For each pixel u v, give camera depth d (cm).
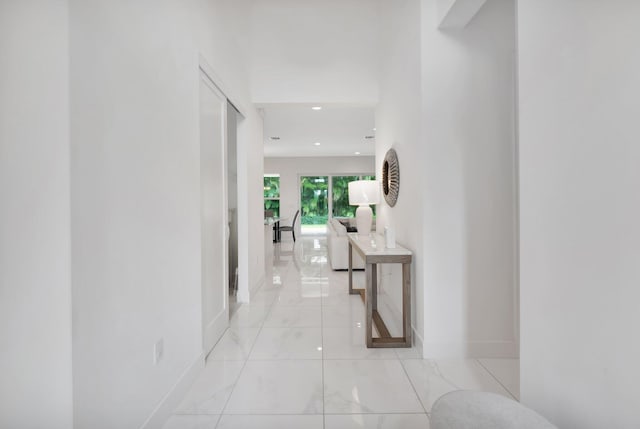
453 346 264
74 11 121
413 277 292
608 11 108
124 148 153
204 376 238
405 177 315
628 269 103
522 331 155
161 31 190
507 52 260
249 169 426
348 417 191
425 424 185
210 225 283
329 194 1229
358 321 350
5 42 118
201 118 262
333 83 443
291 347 286
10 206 119
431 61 259
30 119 118
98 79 135
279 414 194
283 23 441
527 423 120
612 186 108
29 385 120
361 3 435
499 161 261
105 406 139
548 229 138
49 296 119
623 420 105
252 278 437
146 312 171
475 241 262
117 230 147
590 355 118
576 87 122
